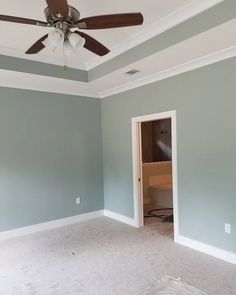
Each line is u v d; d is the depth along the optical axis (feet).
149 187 20.35
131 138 14.80
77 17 6.71
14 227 13.64
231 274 9.29
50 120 14.94
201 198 11.17
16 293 8.43
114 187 16.39
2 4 7.92
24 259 10.87
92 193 16.75
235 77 9.75
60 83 13.74
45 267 10.13
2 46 10.94
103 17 6.46
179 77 11.85
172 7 8.32
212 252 10.80
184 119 11.71
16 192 13.71
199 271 9.54
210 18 7.83
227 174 10.16
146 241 12.58
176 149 12.14
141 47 10.41
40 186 14.55
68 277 9.35
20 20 6.44
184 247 11.75
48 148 14.85
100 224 15.37
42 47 7.96
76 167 16.02
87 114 16.52
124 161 15.47
